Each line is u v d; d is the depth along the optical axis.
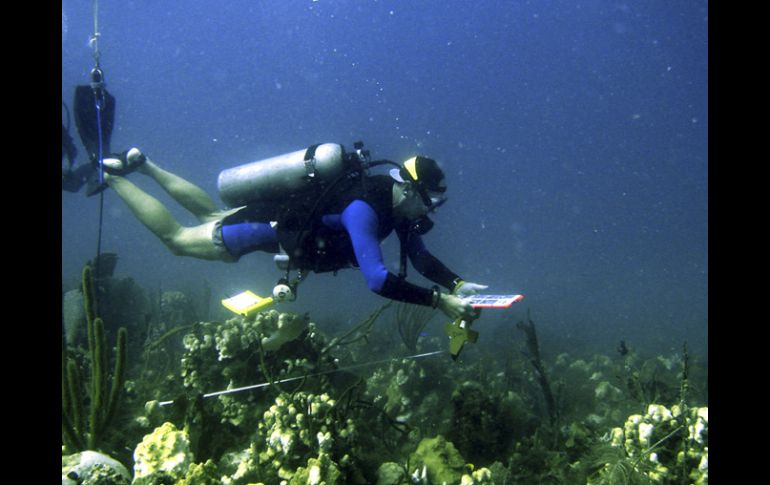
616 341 14.98
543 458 3.78
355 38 92.31
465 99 106.44
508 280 44.47
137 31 82.06
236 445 3.76
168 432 2.83
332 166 4.27
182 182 6.00
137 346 6.72
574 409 6.00
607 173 117.56
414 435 4.29
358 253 3.86
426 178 3.93
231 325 4.65
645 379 6.39
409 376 5.91
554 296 32.41
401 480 3.23
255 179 4.63
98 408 3.28
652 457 3.35
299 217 4.36
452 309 3.64
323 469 2.93
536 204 121.00
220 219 5.18
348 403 3.96
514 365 6.87
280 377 4.38
